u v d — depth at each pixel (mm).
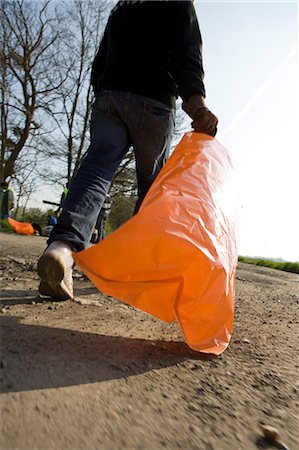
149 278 1514
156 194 1674
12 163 17188
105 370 1298
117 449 848
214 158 2000
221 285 1607
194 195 1730
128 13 2328
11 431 842
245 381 1384
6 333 1541
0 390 1025
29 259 4738
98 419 959
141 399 1118
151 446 883
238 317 2600
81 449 823
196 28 2273
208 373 1420
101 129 2365
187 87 2201
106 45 2523
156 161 2455
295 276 8336
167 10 2252
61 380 1152
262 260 12883
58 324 1804
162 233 1541
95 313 2146
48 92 16734
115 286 1539
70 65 16688
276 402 1229
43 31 16078
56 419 924
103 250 1505
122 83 2334
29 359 1277
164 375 1341
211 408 1127
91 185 2223
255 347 1849
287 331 2293
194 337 1564
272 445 968
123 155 2445
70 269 2135
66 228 2088
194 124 2217
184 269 1544
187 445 914
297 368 1594
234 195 2027
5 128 16766
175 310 1531
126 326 1951
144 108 2338
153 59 2332
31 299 2320
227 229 1797
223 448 925
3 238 9031
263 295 4039
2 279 3078
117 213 22453
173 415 1050
